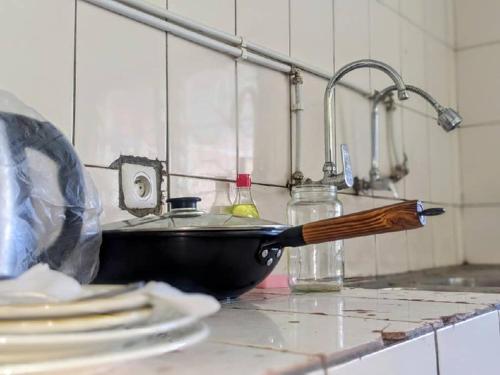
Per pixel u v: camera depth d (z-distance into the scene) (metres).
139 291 0.34
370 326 0.50
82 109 0.75
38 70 0.70
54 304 0.32
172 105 0.88
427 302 0.69
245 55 1.01
